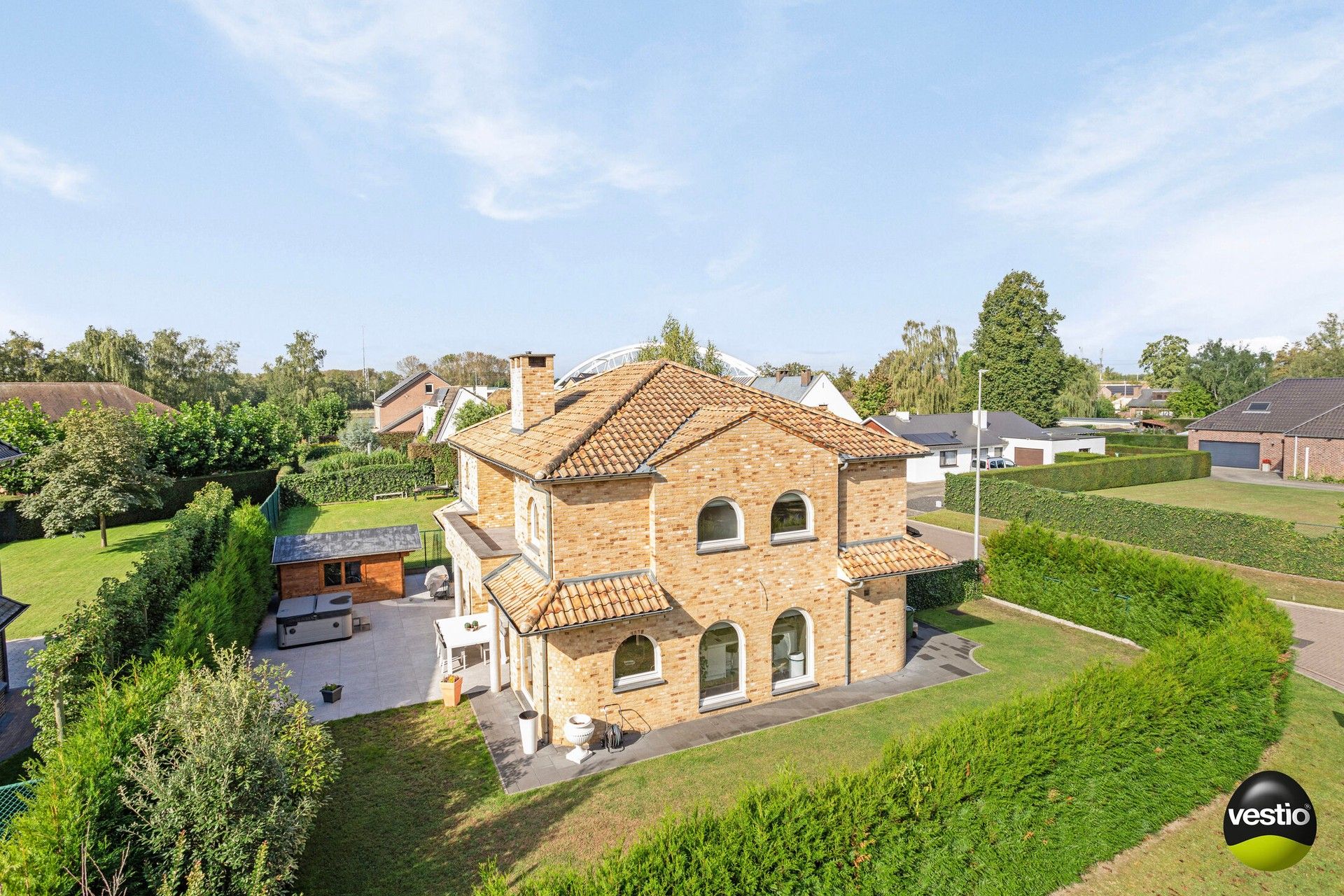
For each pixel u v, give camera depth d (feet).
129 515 132.57
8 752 50.72
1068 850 36.14
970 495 144.56
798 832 28.76
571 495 49.90
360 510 155.33
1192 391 303.68
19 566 101.76
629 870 25.36
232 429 156.56
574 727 47.65
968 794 32.89
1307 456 183.32
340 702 59.52
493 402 220.02
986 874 33.35
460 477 93.61
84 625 39.19
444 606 89.15
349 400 491.31
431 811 42.42
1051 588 80.53
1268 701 48.39
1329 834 39.45
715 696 56.08
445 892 35.04
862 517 62.49
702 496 53.06
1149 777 39.91
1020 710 37.96
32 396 171.83
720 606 54.49
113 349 259.60
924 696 58.23
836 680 60.39
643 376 66.90
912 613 74.54
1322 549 92.84
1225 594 62.95
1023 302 248.32
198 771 28.86
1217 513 104.12
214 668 48.29
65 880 24.32
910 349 276.62
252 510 90.94
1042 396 248.11
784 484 56.49
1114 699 39.78
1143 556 72.43
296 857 35.91
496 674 60.29
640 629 51.70
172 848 28.14
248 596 69.92
